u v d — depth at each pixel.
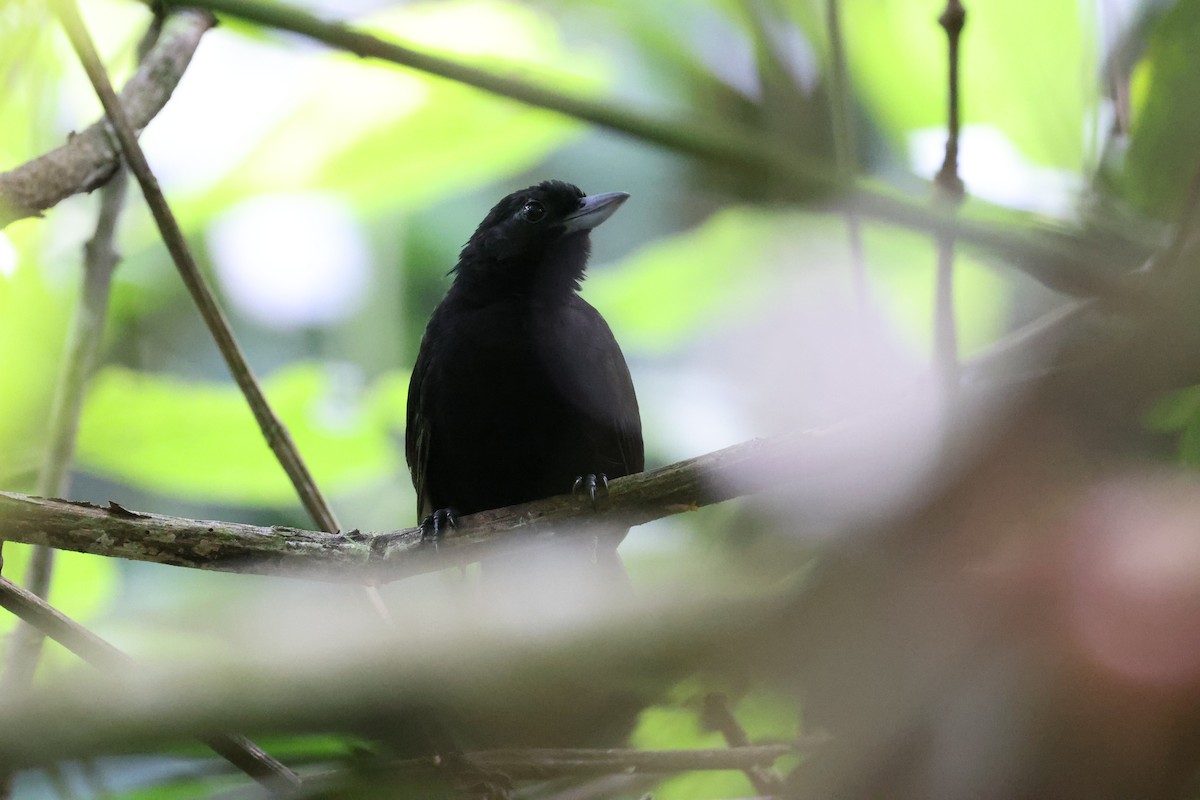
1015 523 3.59
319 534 4.57
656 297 4.71
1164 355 3.71
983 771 3.40
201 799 4.50
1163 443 3.85
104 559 4.63
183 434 4.67
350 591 4.57
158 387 4.66
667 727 4.56
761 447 4.55
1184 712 3.23
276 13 4.24
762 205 4.68
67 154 4.60
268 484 4.68
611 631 2.86
